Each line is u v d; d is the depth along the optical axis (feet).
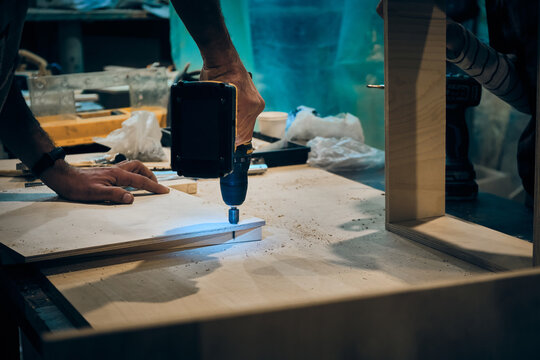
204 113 2.68
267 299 2.58
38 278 3.04
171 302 2.57
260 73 7.98
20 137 3.74
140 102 7.11
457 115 4.57
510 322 1.67
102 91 8.46
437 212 3.78
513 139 6.50
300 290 2.68
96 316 2.42
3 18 2.47
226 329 1.43
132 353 1.37
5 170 4.80
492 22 4.43
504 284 1.65
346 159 5.67
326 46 7.56
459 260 3.09
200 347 1.42
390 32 3.34
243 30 7.95
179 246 3.29
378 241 3.43
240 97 2.93
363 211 4.09
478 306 1.63
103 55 11.96
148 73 7.05
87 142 6.47
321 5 7.45
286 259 3.12
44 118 6.50
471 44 3.88
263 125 6.36
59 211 3.61
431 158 3.67
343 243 3.40
